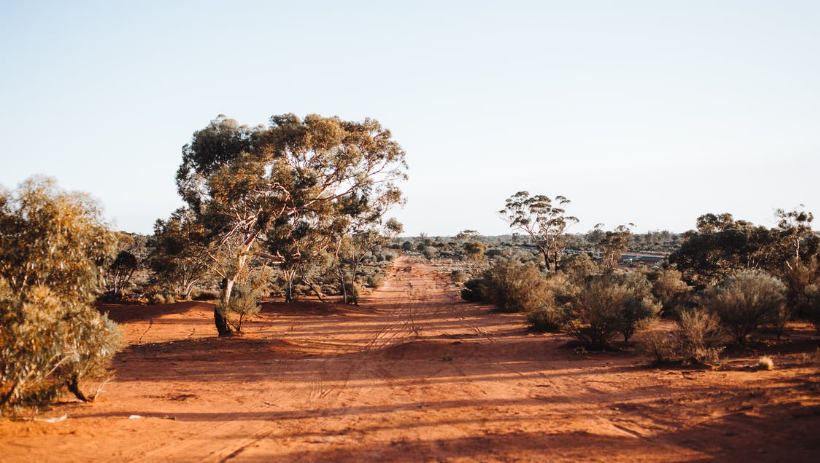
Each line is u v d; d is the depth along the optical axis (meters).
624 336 23.23
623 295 21.44
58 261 10.29
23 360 9.10
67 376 11.48
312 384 15.99
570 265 74.94
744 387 11.24
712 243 56.91
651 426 9.12
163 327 34.47
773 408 9.21
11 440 8.96
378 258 144.38
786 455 6.80
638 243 160.25
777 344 17.16
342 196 34.47
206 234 30.06
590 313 20.34
